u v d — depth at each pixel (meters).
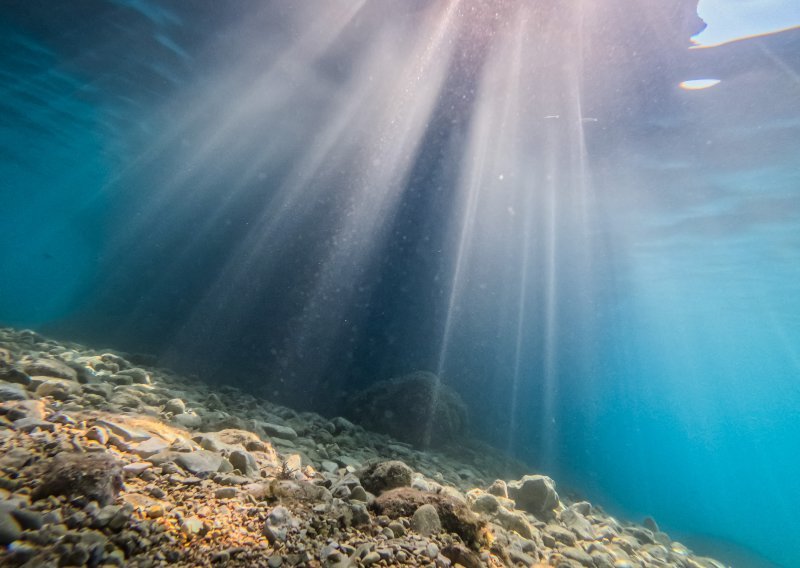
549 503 6.51
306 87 15.41
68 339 14.33
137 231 57.00
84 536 2.23
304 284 19.91
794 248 18.75
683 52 9.24
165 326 19.66
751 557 13.73
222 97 17.69
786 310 32.69
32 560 2.00
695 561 7.28
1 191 55.28
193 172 33.00
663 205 17.45
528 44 10.01
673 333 59.62
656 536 8.20
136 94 18.38
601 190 17.61
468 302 23.44
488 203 20.72
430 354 19.66
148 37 13.52
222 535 2.69
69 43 14.56
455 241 20.67
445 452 11.31
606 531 6.79
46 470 2.71
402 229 19.81
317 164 22.23
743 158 12.73
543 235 24.72
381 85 13.85
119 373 7.63
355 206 20.61
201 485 3.34
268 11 11.24
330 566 2.62
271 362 16.16
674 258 24.12
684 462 97.69
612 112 11.98
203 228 30.28
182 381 10.05
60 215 66.56
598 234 23.05
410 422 11.37
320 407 12.74
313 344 18.03
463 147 16.36
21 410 3.70
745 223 17.20
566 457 25.39
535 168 16.97
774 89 9.68
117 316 21.64
